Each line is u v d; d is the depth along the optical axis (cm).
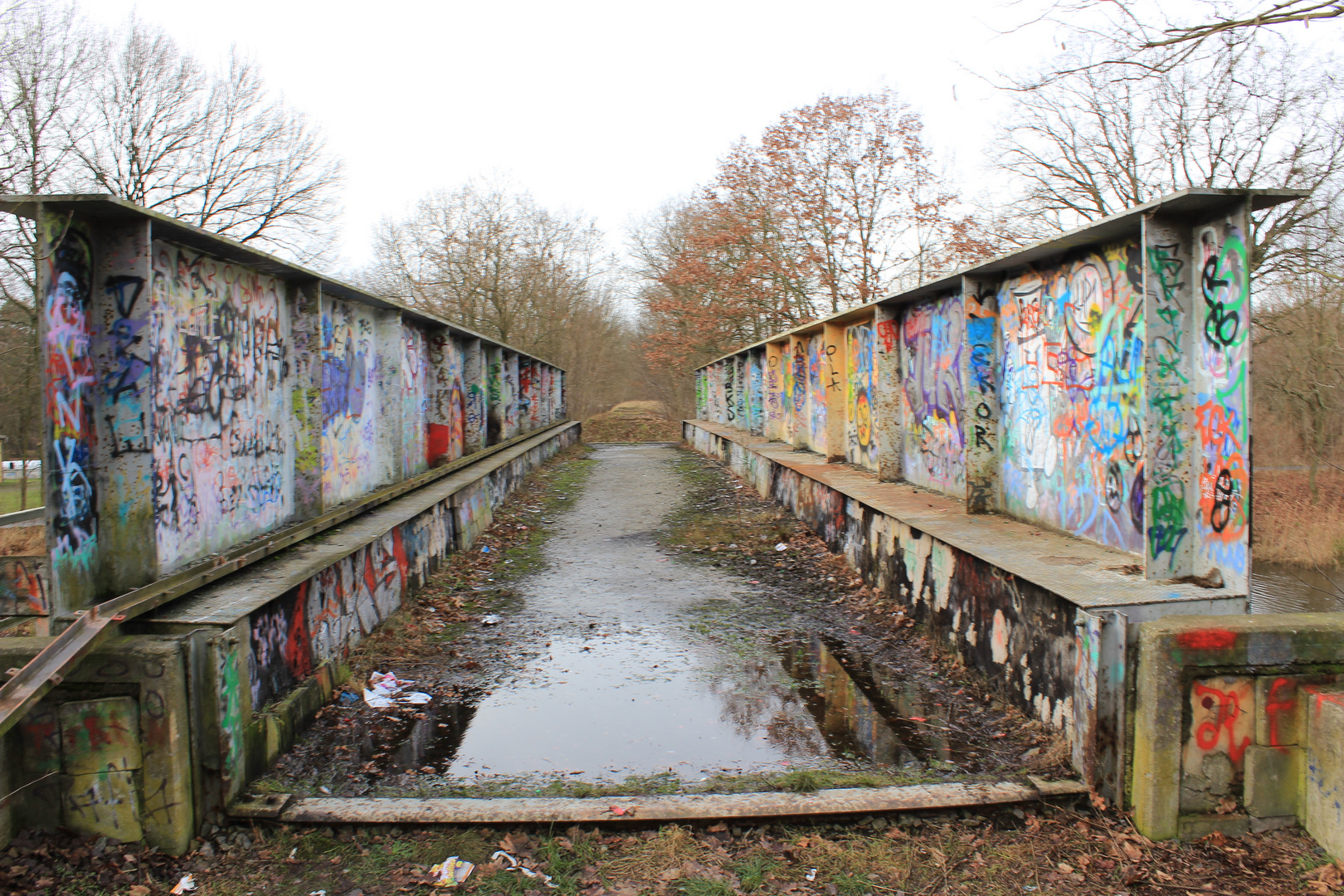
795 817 365
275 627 453
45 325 361
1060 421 611
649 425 3522
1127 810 371
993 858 342
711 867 336
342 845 353
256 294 571
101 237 397
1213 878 328
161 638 353
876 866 337
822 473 1063
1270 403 1669
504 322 3158
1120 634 374
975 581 547
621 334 4519
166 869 337
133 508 402
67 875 328
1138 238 507
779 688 556
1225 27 571
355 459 787
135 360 399
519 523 1185
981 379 715
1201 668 353
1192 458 450
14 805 344
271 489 596
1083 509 582
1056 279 612
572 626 697
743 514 1225
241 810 367
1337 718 333
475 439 1359
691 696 543
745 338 2931
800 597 786
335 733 474
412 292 3145
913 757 446
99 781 344
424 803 375
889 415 969
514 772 432
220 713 366
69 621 364
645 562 941
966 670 561
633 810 367
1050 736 439
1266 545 1385
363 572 605
